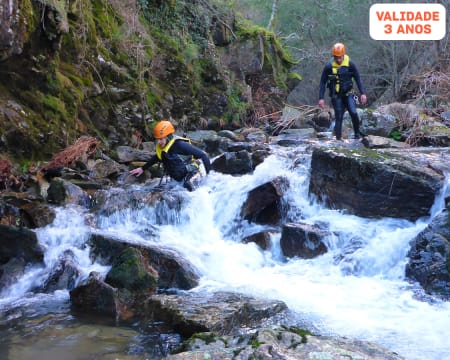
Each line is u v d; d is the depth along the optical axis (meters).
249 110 16.17
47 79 8.55
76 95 9.24
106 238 6.09
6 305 5.14
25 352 4.07
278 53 18.95
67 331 4.50
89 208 7.20
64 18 8.48
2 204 6.45
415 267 5.79
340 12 26.69
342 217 7.15
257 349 3.52
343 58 9.89
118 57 11.01
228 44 16.27
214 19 15.79
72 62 9.60
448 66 17.14
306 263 6.45
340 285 5.77
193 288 5.52
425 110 12.73
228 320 4.44
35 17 7.98
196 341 3.90
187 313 4.53
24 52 8.07
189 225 7.33
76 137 9.20
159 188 7.88
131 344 4.25
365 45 24.95
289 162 8.62
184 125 13.15
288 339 3.73
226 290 5.47
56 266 5.78
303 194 7.78
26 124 8.05
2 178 7.29
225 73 15.20
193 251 6.40
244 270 6.24
